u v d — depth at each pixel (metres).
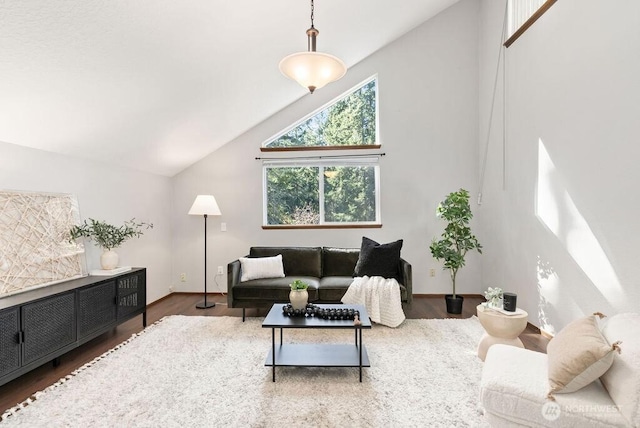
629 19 2.00
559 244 2.70
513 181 3.46
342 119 4.61
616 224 2.12
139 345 2.76
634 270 1.99
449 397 1.96
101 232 3.00
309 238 4.50
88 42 1.92
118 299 2.94
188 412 1.83
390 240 4.43
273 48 3.02
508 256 3.59
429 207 4.40
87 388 2.08
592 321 1.58
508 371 1.56
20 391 2.06
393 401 1.93
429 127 4.41
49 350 2.26
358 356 2.34
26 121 2.28
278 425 1.71
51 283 2.62
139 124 3.02
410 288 3.30
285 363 2.23
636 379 1.24
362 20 3.52
